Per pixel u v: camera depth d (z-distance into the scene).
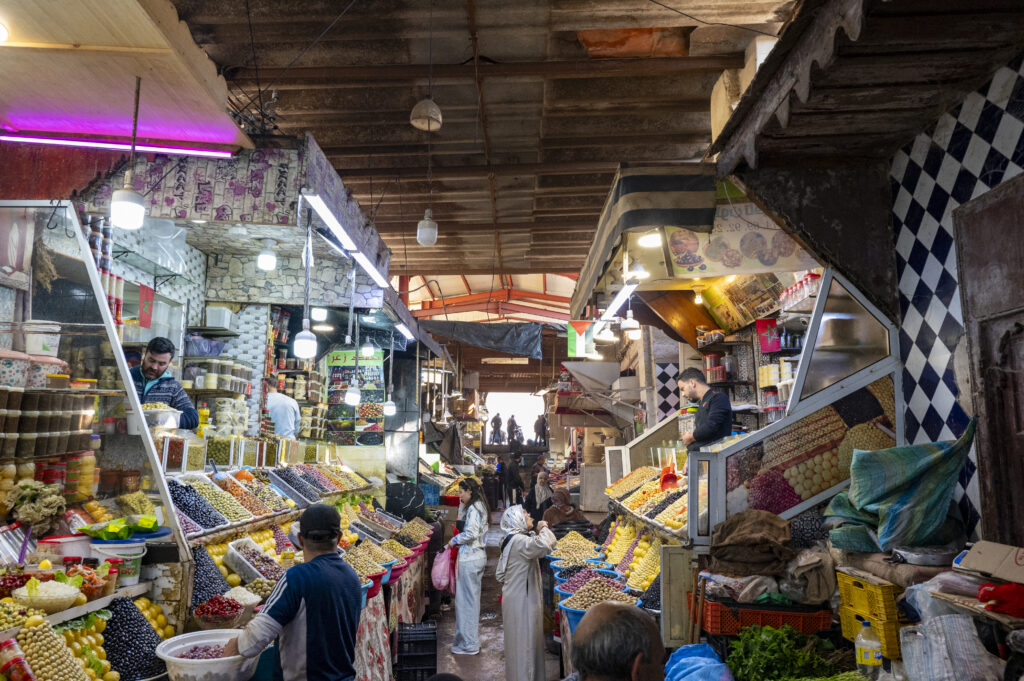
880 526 3.75
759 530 4.12
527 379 37.75
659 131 9.11
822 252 4.49
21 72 3.95
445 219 12.24
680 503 5.50
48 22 3.46
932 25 3.10
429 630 5.86
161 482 3.76
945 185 4.01
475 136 9.24
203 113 4.41
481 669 6.56
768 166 4.55
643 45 7.36
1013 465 3.46
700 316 9.26
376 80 7.61
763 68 3.73
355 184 10.60
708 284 7.54
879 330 4.53
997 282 3.53
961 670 2.76
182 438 4.91
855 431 4.48
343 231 5.64
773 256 4.75
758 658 3.42
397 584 6.32
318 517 3.38
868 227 4.53
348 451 10.30
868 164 4.58
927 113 3.94
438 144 9.43
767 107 3.93
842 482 4.46
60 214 3.93
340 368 10.87
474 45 6.92
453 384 25.42
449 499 12.50
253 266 8.10
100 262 5.19
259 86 7.25
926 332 4.22
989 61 3.42
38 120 4.58
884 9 2.97
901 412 4.45
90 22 3.47
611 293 6.75
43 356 3.78
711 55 7.43
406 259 14.84
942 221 4.04
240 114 6.47
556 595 7.19
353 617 3.29
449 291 21.30
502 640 7.63
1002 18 3.04
